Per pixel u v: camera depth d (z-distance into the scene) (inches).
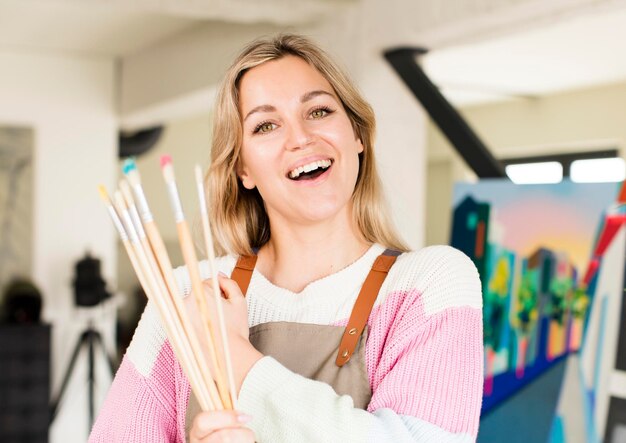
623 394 103.9
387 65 151.6
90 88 256.1
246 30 188.7
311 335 43.7
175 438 46.4
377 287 44.1
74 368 248.1
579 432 107.6
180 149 339.6
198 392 38.3
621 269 107.3
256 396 38.9
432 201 304.2
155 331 46.2
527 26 129.8
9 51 244.8
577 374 109.6
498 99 259.8
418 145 155.8
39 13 202.4
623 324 105.5
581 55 193.6
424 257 43.9
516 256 121.8
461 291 42.2
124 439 45.5
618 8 116.9
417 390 39.8
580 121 238.1
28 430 213.2
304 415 37.8
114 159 260.4
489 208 127.3
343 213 46.6
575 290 112.3
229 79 46.3
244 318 41.6
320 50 47.0
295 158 44.7
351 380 42.3
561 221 116.4
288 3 149.5
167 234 336.5
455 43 144.4
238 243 49.6
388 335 42.8
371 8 149.4
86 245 252.7
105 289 237.0
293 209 45.5
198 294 37.8
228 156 47.7
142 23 212.8
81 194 253.1
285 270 47.5
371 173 48.7
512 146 257.8
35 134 248.4
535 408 113.6
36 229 247.0
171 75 229.6
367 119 48.2
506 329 120.6
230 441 36.7
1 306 237.8
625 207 108.8
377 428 37.3
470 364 40.9
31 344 213.5
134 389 45.9
